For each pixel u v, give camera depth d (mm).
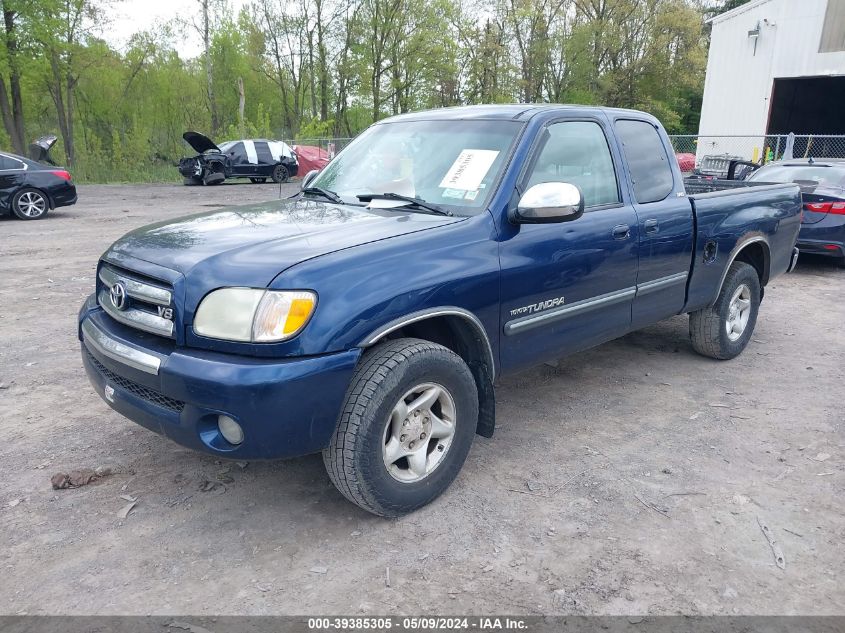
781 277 9094
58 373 4945
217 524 3047
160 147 37344
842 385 4914
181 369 2650
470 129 3799
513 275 3371
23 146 29719
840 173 9305
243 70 40469
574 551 2873
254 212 3693
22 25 26719
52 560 2777
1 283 7816
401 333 3254
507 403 4531
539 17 43562
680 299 4691
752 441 3973
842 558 2844
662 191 4500
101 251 9992
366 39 38969
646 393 4727
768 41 25125
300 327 2635
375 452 2861
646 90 46125
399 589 2621
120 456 3684
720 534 3010
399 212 3492
